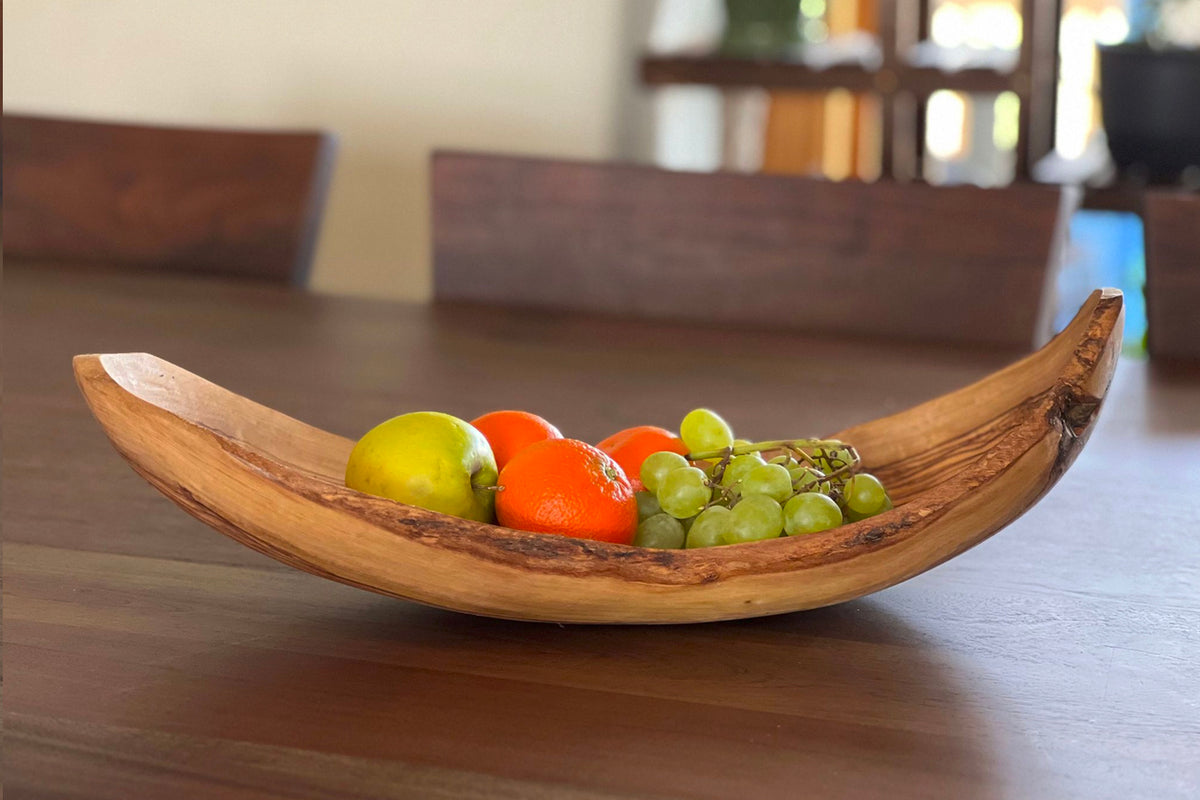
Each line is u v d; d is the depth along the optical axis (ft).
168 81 13.28
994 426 4.36
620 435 4.41
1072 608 4.21
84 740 3.58
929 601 4.23
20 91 12.22
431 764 3.53
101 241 8.85
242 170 8.65
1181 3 13.39
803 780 3.51
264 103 13.69
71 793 3.43
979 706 3.76
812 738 3.64
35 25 12.25
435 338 6.86
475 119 14.47
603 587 3.84
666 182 7.64
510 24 14.49
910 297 7.30
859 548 3.87
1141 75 13.04
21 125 8.95
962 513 3.89
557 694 3.76
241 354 6.37
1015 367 4.37
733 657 3.92
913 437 4.45
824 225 7.43
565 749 3.58
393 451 3.95
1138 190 13.05
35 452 5.11
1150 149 13.24
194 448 3.81
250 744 3.58
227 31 13.43
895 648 3.99
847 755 3.59
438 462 3.95
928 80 14.38
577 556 3.82
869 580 3.92
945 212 7.25
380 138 14.10
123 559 4.35
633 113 16.35
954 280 7.23
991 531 3.95
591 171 7.75
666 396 5.89
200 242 8.71
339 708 3.70
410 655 3.90
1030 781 3.53
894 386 6.08
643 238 7.68
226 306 7.52
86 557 4.36
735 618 3.94
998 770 3.56
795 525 3.97
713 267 7.58
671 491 4.04
